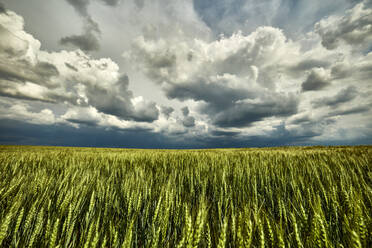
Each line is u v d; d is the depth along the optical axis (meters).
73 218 1.58
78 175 3.10
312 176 3.19
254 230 1.17
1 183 2.65
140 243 1.48
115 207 2.01
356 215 0.96
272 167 3.98
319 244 0.91
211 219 1.64
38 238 1.31
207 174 3.62
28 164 5.12
